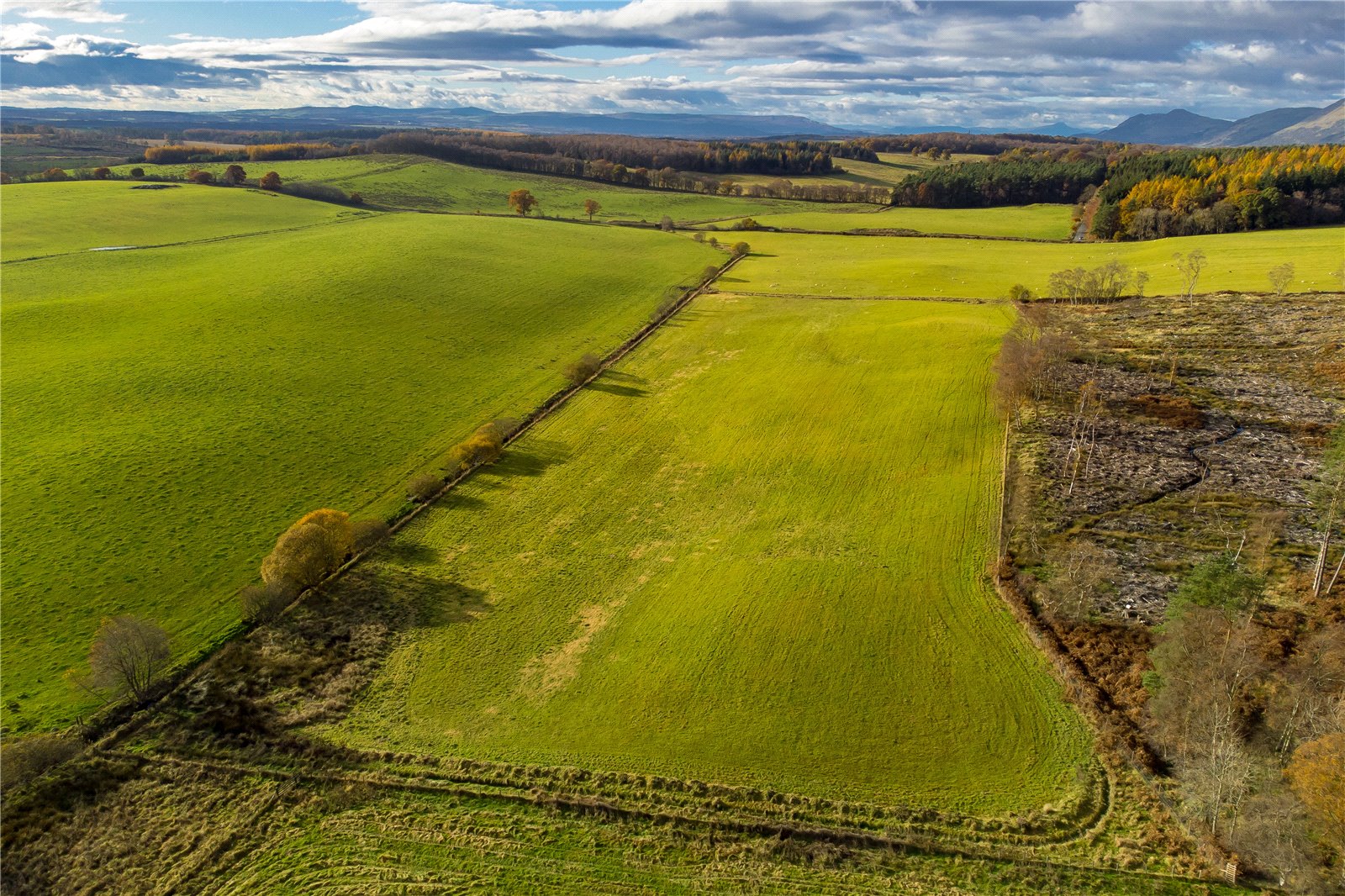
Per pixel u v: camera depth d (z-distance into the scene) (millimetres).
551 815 32469
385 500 57219
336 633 43500
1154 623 41938
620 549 52312
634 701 38562
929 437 65688
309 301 94562
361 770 34562
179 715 37219
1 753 33062
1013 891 29031
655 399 77000
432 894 29141
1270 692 35219
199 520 52781
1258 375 73375
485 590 47938
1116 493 55000
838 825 31828
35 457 58656
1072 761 34250
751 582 47594
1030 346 72688
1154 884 28875
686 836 31531
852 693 38562
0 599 44406
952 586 46344
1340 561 42625
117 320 85875
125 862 30250
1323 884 27375
